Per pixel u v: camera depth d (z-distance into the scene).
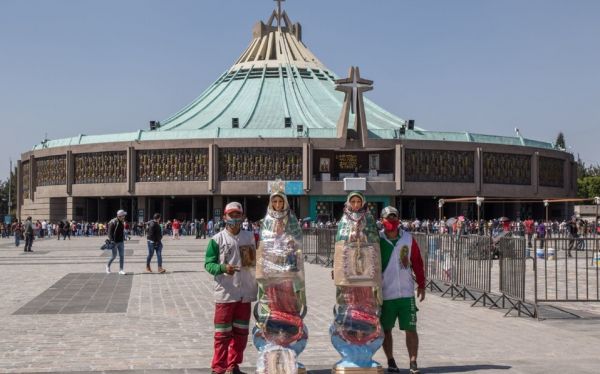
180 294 21.78
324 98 104.50
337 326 10.70
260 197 89.81
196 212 96.19
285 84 107.00
